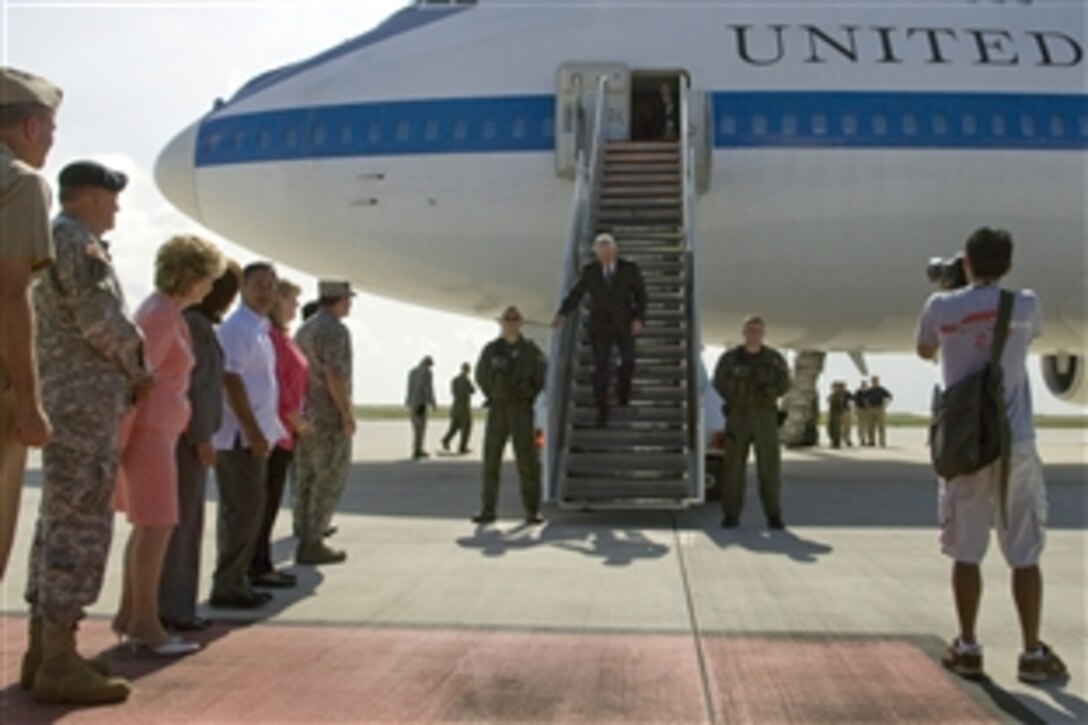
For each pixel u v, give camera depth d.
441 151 14.16
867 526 8.88
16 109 3.40
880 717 3.73
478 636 4.84
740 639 4.81
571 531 8.50
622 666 4.34
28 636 4.54
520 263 14.48
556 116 13.95
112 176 4.03
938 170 14.02
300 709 3.76
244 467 5.46
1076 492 12.17
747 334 8.71
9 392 3.33
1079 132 14.22
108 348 3.80
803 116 14.05
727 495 8.82
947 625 5.14
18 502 3.43
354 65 14.82
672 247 12.66
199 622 4.95
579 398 10.44
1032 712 3.80
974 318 4.20
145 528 4.43
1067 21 14.84
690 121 13.90
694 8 14.65
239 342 5.38
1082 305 15.07
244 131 15.02
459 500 10.84
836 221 14.10
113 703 3.82
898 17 14.62
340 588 6.04
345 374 6.79
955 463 4.13
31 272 3.28
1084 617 5.39
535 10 14.84
